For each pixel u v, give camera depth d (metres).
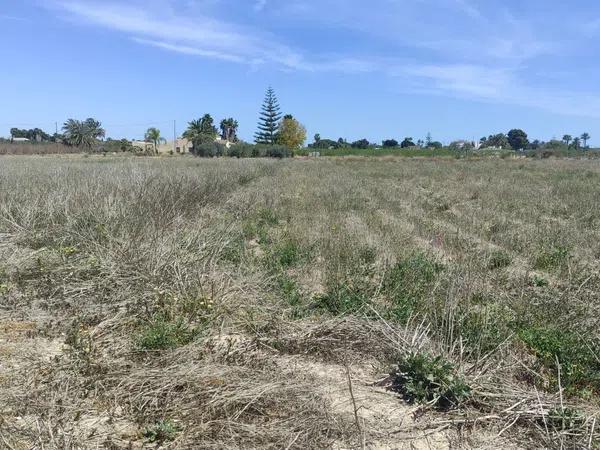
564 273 6.67
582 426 3.33
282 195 15.43
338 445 3.21
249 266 6.59
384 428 3.38
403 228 9.81
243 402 3.49
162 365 4.00
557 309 5.22
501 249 7.95
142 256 6.12
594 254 8.10
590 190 17.00
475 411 3.54
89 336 4.39
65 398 3.53
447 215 12.35
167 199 9.82
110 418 3.34
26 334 4.59
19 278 5.85
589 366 4.19
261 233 9.34
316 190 17.20
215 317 4.95
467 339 4.29
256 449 3.10
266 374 3.91
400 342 4.31
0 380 3.74
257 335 4.62
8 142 63.53
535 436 3.35
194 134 82.06
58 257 6.43
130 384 3.65
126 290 5.40
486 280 5.89
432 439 3.31
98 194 9.29
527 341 4.55
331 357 4.36
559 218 12.02
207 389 3.59
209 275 5.64
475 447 3.24
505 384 3.82
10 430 3.14
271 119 75.62
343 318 4.77
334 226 9.55
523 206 13.59
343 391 3.84
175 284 5.42
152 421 3.33
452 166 37.69
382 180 23.27
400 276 6.10
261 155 58.31
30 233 7.59
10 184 11.09
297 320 5.07
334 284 5.81
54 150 58.62
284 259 7.31
